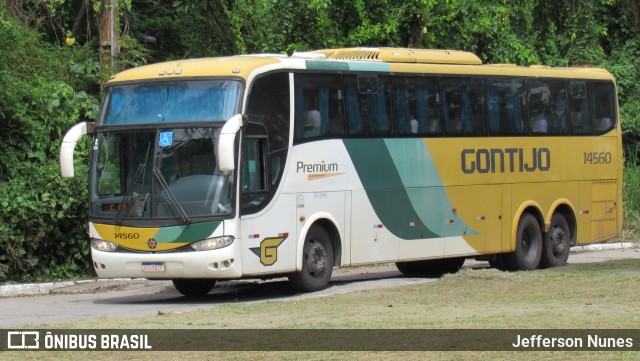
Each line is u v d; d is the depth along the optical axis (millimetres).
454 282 29750
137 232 27453
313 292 29438
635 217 53188
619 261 37594
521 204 36000
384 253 31594
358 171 30828
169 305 27406
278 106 28625
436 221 33188
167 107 27969
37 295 31203
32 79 36438
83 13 44156
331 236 30297
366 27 44312
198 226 27000
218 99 27594
